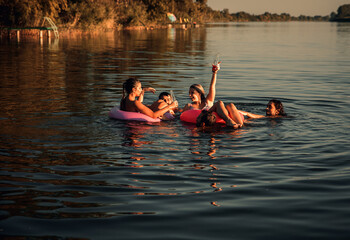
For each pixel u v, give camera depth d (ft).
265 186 12.41
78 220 10.01
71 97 27.99
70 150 16.12
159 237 9.12
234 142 17.74
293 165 14.52
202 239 9.04
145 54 66.64
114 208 10.73
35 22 110.32
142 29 186.50
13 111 23.21
